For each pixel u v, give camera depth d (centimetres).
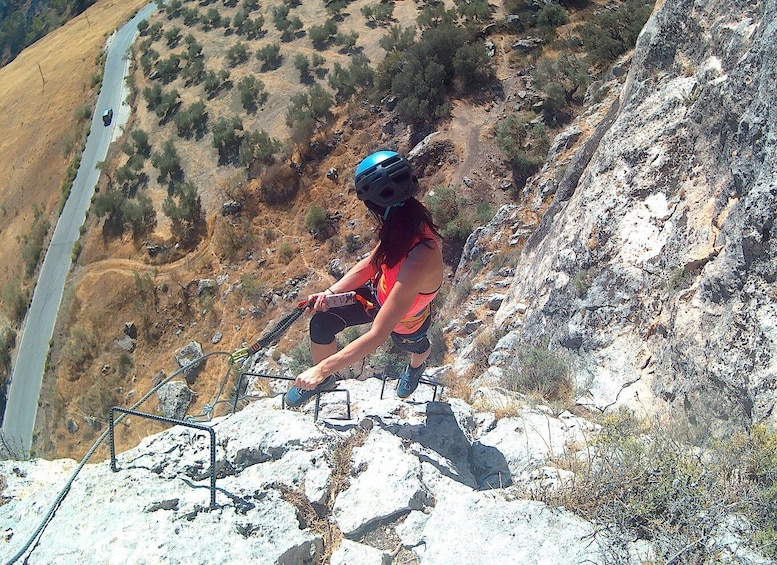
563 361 757
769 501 342
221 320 4031
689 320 671
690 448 438
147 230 4762
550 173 2495
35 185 6112
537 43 4556
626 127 1146
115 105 6291
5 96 7788
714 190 827
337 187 4366
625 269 904
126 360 4194
